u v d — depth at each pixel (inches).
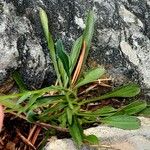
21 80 7.7
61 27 8.6
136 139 7.7
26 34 7.9
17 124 8.1
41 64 8.0
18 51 7.6
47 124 7.9
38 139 8.1
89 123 8.2
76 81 8.4
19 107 7.6
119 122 7.7
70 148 7.4
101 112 8.0
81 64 8.4
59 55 7.6
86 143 7.5
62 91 8.0
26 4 8.2
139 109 7.8
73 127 7.5
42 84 8.4
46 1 8.6
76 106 8.0
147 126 8.0
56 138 7.8
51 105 8.2
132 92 8.1
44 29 7.9
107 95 8.1
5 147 7.9
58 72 8.0
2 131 8.0
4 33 7.5
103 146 7.5
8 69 7.5
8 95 7.3
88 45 8.3
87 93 8.6
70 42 8.6
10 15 7.8
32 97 7.4
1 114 6.7
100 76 8.3
